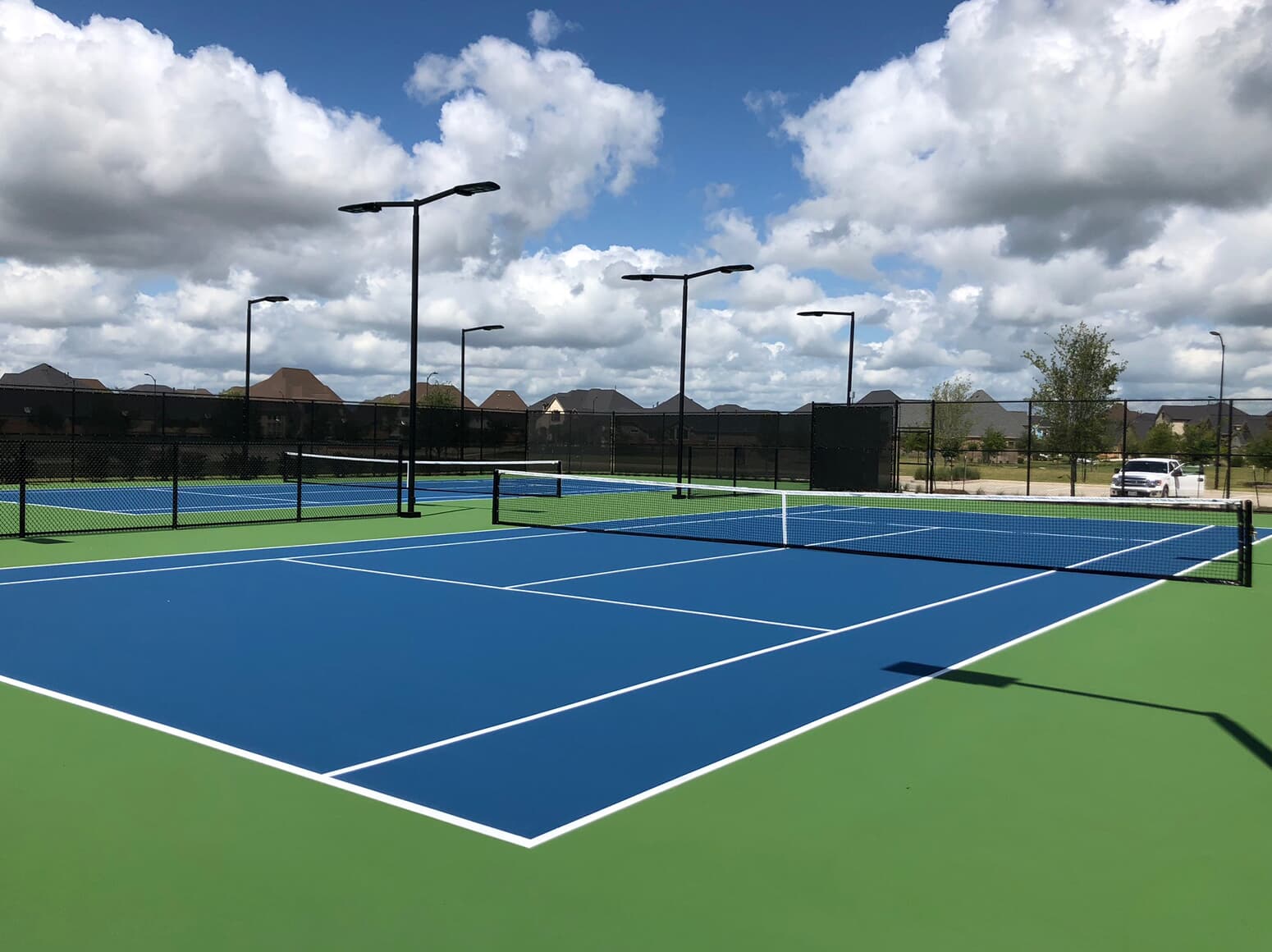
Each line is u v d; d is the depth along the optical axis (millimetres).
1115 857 4414
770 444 41094
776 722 6516
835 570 14336
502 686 7387
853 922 3791
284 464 33438
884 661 8398
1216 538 20234
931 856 4410
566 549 16359
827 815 4887
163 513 21906
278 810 4887
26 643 8680
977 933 3715
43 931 3662
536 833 4629
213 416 34344
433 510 24141
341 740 6016
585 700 7016
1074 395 41469
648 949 3580
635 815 4859
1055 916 3855
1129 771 5578
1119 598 11922
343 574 13047
